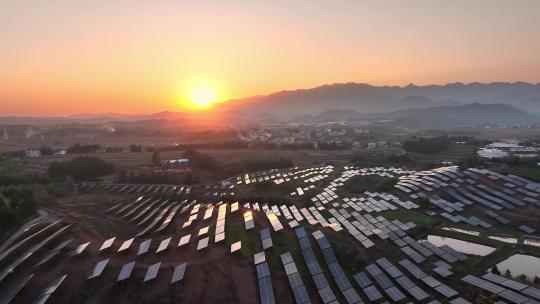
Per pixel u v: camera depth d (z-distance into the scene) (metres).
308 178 182.38
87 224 94.56
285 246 74.56
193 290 58.59
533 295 59.22
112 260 67.69
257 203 120.31
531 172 145.00
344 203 129.62
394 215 112.75
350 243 80.12
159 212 108.12
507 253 83.44
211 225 81.94
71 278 62.25
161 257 68.44
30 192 112.56
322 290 61.84
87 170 193.00
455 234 96.19
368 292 63.06
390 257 77.75
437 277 70.44
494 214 105.56
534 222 98.94
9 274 63.41
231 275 62.75
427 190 127.62
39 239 81.38
